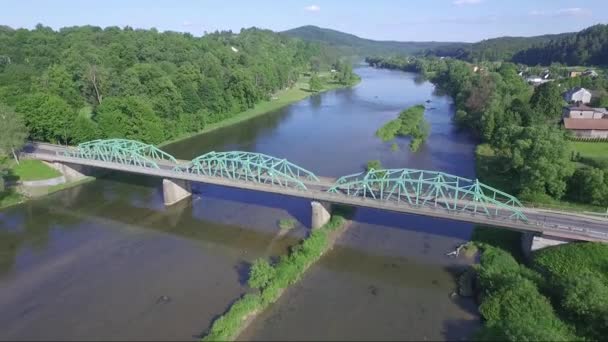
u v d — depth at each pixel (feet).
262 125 444.55
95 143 269.23
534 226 166.61
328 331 135.95
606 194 197.06
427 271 170.09
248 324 139.23
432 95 629.51
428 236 198.29
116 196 258.78
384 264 175.83
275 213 228.02
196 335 136.15
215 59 535.60
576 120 324.80
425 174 281.54
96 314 148.56
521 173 225.56
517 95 422.00
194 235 207.31
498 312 136.05
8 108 272.10
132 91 387.75
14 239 207.51
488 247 181.27
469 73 613.52
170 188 240.32
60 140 324.39
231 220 222.07
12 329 142.72
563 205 203.10
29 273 177.06
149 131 349.61
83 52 458.50
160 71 424.46
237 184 216.95
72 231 214.69
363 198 195.11
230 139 386.73
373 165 281.95
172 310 149.07
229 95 481.87
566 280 138.62
